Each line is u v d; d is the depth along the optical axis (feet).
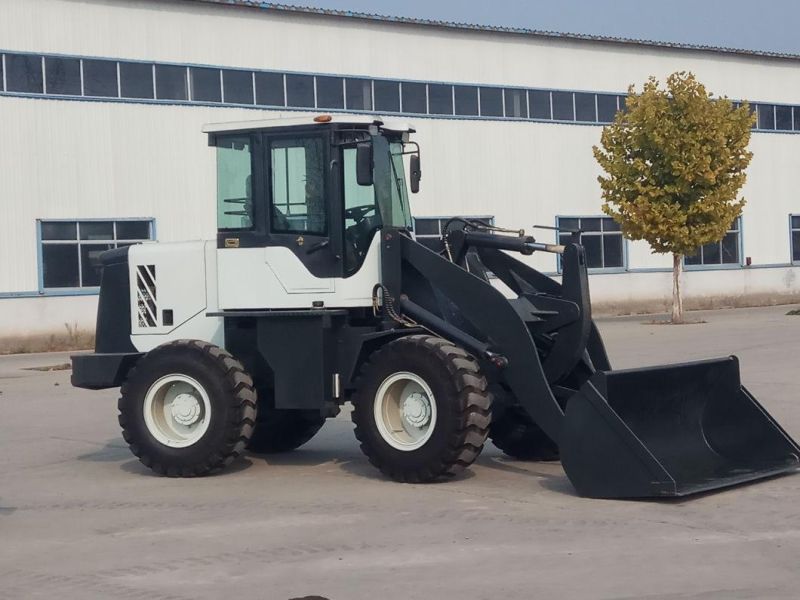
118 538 26.91
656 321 103.40
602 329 95.50
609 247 120.37
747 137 96.73
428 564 23.57
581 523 26.73
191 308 36.47
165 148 92.94
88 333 90.48
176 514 29.37
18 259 87.40
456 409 31.04
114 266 38.11
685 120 94.27
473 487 31.50
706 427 33.17
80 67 89.40
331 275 33.71
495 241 34.14
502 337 31.68
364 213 34.17
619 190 97.81
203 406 34.50
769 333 82.58
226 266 35.27
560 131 116.06
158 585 22.77
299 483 33.04
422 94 107.14
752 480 30.37
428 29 107.04
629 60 120.57
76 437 44.24
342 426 45.60
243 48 96.12
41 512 30.14
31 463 38.40
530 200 114.32
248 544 25.85
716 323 96.99
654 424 31.63
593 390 29.60
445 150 108.78
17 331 87.56
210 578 23.16
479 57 110.63
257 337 34.55
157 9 92.27
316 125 34.06
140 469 36.50
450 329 32.86
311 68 99.71
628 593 21.07
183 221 93.81
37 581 23.36
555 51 115.55
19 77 87.04
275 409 36.94
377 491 31.32
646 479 28.60
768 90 131.13
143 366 34.96
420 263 33.24
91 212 90.02
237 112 95.91
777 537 24.94
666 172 95.81
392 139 36.11
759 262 130.93
